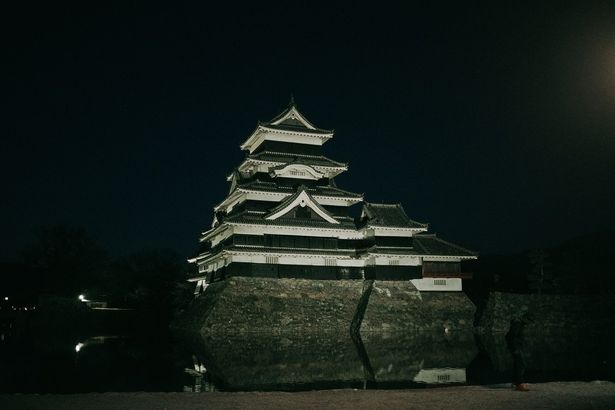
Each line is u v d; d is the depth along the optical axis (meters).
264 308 48.09
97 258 79.44
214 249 60.94
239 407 14.22
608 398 15.12
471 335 50.84
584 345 41.78
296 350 37.84
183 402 14.94
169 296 74.19
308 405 14.44
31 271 75.81
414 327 50.72
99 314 67.75
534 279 60.16
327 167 59.09
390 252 53.66
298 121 61.06
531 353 36.19
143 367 29.73
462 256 56.09
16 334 56.62
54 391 21.64
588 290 59.69
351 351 37.44
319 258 53.28
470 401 14.82
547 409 13.67
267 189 55.28
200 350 38.22
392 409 13.85
